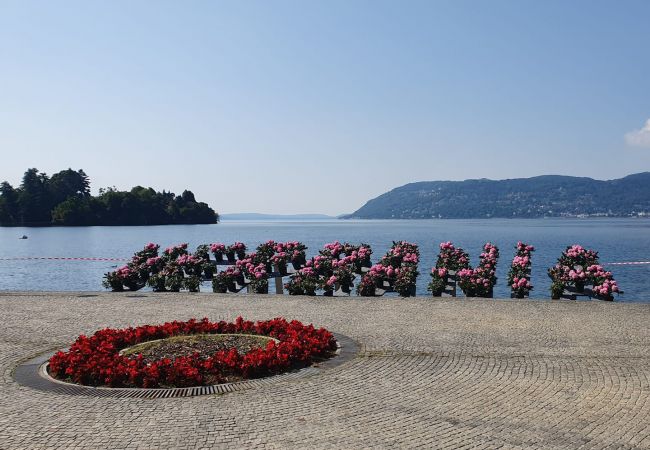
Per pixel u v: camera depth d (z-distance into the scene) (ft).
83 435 24.50
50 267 141.08
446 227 605.31
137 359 33.71
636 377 31.65
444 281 74.95
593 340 41.37
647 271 124.36
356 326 47.96
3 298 67.31
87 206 549.13
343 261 79.61
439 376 32.68
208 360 33.71
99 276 120.16
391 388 30.60
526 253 88.02
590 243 259.60
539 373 32.89
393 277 75.00
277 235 375.04
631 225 622.95
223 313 56.24
